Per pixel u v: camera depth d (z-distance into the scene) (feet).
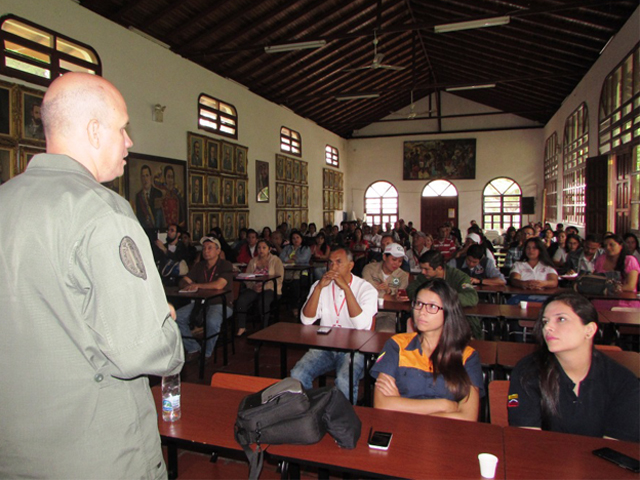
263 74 41.70
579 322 6.61
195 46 33.30
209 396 7.90
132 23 27.99
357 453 5.91
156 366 3.75
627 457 5.57
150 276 3.88
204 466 8.12
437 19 42.27
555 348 6.66
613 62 31.73
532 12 29.17
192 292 18.04
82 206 3.69
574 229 30.89
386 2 38.42
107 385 3.78
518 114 64.08
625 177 29.66
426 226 71.20
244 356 19.19
